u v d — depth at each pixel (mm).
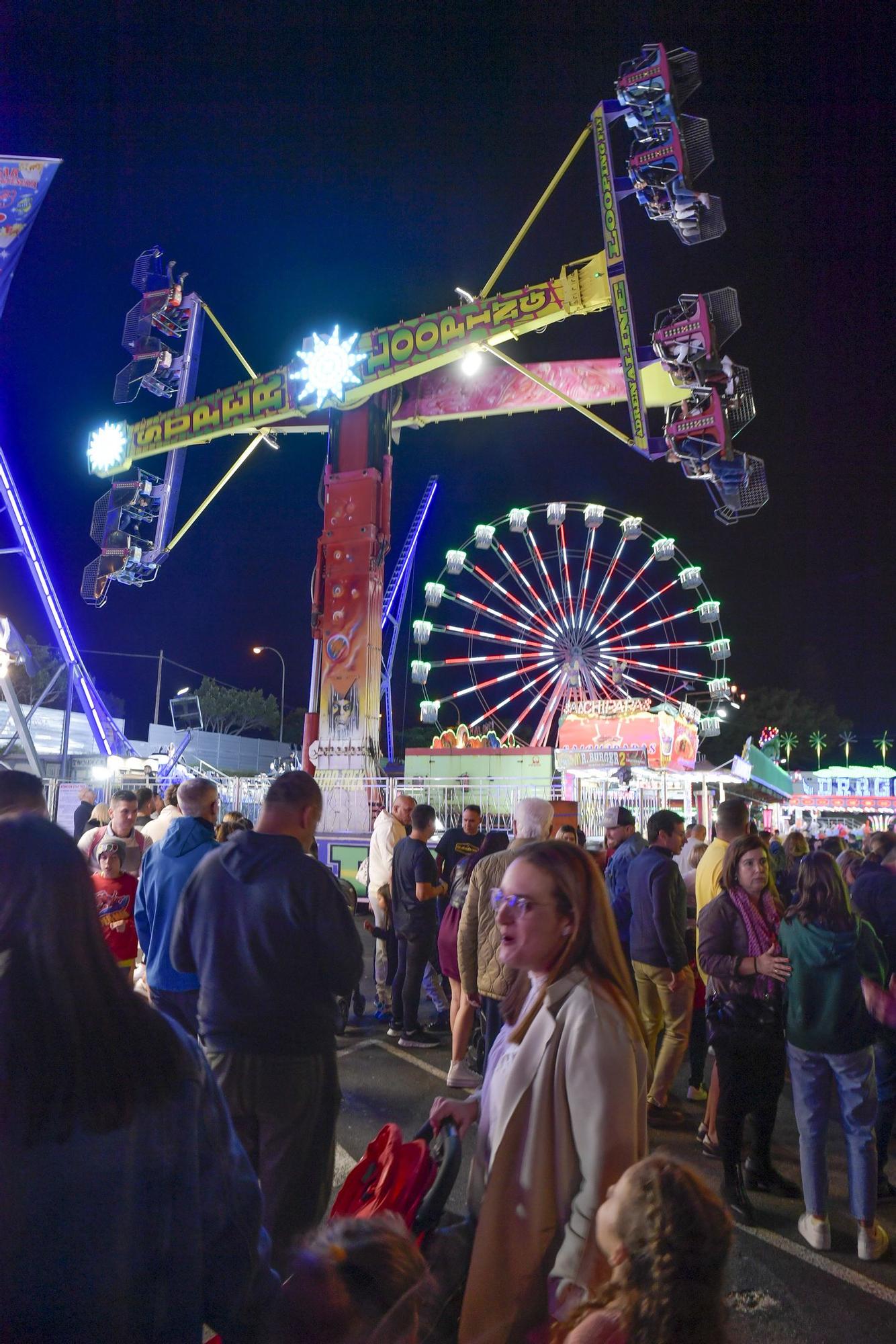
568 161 15523
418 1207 2062
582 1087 2021
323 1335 1487
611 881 7066
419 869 7621
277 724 63438
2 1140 1252
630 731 20562
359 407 19094
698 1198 1699
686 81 14141
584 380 19141
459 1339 1927
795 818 37625
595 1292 1742
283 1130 3168
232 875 3338
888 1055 5148
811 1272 4055
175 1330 1379
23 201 17688
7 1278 1227
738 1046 4566
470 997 5801
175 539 21188
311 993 3264
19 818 1473
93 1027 1344
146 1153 1359
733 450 14258
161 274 21594
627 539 33625
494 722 32438
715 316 14180
